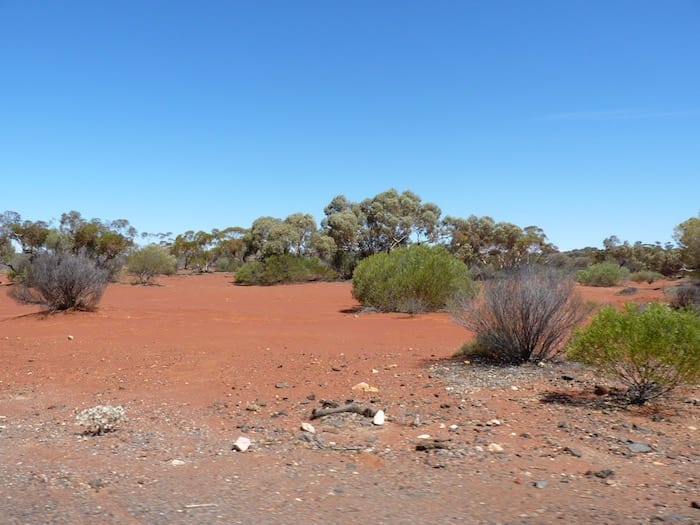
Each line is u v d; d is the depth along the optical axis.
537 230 71.12
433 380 9.58
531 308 10.50
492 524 4.03
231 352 13.06
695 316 8.08
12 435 6.96
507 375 9.68
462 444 6.21
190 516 4.23
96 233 52.53
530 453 5.89
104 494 4.75
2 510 4.36
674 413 7.45
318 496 4.66
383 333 16.44
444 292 22.56
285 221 65.56
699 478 5.03
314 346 13.93
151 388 9.76
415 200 65.94
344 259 60.81
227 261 88.19
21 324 19.64
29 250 52.84
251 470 5.45
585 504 4.39
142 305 27.73
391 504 4.45
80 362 12.23
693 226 28.78
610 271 43.69
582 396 8.35
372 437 6.58
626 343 7.79
